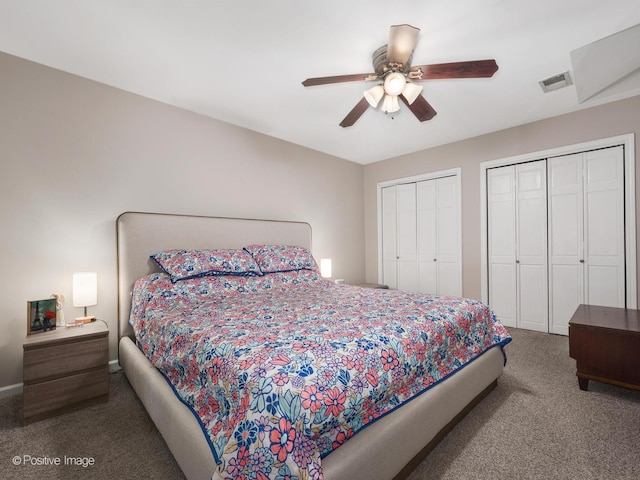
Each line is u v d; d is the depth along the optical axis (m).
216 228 2.93
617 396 1.90
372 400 1.09
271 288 2.66
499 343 2.03
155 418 1.47
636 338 1.79
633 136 2.75
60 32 1.84
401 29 1.52
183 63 2.17
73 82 2.29
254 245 3.09
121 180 2.50
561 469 1.30
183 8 1.65
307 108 2.88
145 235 2.49
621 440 1.48
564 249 3.17
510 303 3.53
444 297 2.23
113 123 2.47
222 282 2.43
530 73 2.34
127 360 2.08
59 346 1.76
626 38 1.93
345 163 4.57
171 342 1.51
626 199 2.82
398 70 1.83
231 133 3.21
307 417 0.88
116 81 2.40
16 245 2.06
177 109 2.83
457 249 3.88
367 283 4.69
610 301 2.92
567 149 3.08
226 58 2.11
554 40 1.94
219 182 3.12
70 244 2.26
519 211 3.45
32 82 2.13
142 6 1.64
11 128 2.05
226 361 1.08
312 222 4.07
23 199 2.09
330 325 1.45
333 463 0.95
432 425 1.36
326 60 2.13
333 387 0.98
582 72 2.33
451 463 1.34
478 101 2.79
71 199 2.27
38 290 2.13
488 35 1.88
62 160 2.24
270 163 3.58
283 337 1.26
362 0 1.60
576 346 2.00
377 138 3.72
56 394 1.75
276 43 1.95
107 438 1.55
